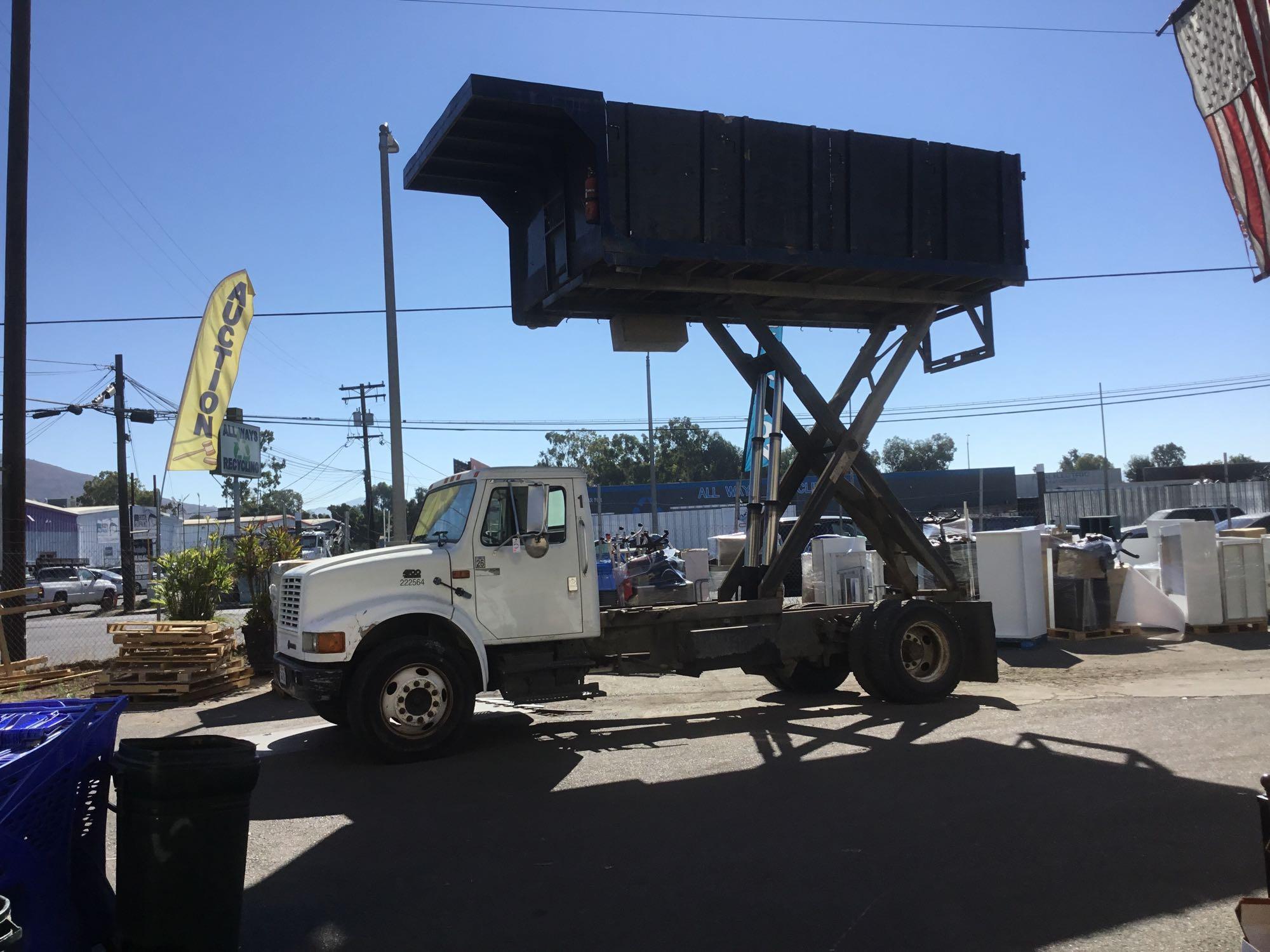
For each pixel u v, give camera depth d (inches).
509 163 368.8
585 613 337.4
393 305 594.2
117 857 142.9
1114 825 219.1
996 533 534.0
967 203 399.2
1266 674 430.3
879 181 382.9
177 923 139.3
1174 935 160.4
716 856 204.4
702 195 348.2
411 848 214.2
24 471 520.1
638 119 339.3
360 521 2615.7
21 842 129.4
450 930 167.8
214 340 675.4
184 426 660.7
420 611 308.3
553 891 185.8
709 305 411.5
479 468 379.2
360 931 168.1
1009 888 182.2
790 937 161.9
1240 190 282.0
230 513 2092.8
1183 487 1795.0
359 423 1932.8
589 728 355.9
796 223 364.8
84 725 144.8
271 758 314.0
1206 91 290.4
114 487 3644.2
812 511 397.7
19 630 507.5
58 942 136.5
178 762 140.0
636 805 245.4
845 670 423.5
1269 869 132.6
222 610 1029.2
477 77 306.8
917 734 325.1
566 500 339.6
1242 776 259.1
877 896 179.8
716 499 2000.5
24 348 520.1
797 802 244.5
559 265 362.0
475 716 387.2
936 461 3668.8
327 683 298.0
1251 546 564.7
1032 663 484.1
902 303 420.2
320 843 219.5
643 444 2684.5
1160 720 332.2
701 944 160.1
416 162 366.9
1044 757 286.0
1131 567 574.9
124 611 1157.1
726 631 373.7
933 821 224.5
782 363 394.9
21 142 517.3
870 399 414.6
